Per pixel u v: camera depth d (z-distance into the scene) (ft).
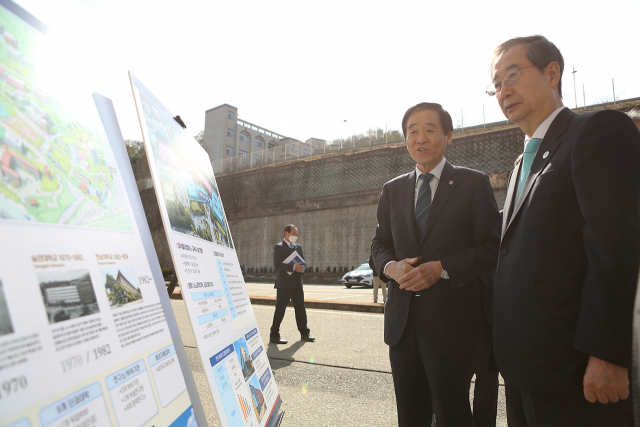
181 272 3.84
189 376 3.83
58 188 2.64
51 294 2.28
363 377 12.59
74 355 2.31
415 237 6.67
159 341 3.42
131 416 2.64
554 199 4.41
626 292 3.60
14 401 1.84
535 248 4.47
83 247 2.72
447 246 6.40
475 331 6.15
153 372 3.13
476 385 8.40
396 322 6.40
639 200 3.67
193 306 3.90
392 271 6.34
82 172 3.01
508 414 4.97
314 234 102.12
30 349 2.02
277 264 18.34
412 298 6.31
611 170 3.90
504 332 4.71
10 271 2.04
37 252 2.26
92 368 2.42
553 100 5.13
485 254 6.01
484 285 8.25
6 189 2.19
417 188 7.21
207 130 195.93
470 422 5.86
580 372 4.05
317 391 11.28
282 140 222.48
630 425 4.19
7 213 2.14
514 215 4.89
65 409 2.12
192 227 4.89
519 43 5.25
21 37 2.70
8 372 1.86
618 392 3.63
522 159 5.53
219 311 4.77
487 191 6.55
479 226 6.34
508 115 5.45
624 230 3.69
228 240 7.20
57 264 2.40
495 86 5.58
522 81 5.12
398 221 7.04
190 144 6.42
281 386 11.78
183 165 5.40
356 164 111.14
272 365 14.20
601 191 3.88
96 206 3.08
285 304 18.17
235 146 193.67
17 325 1.98
